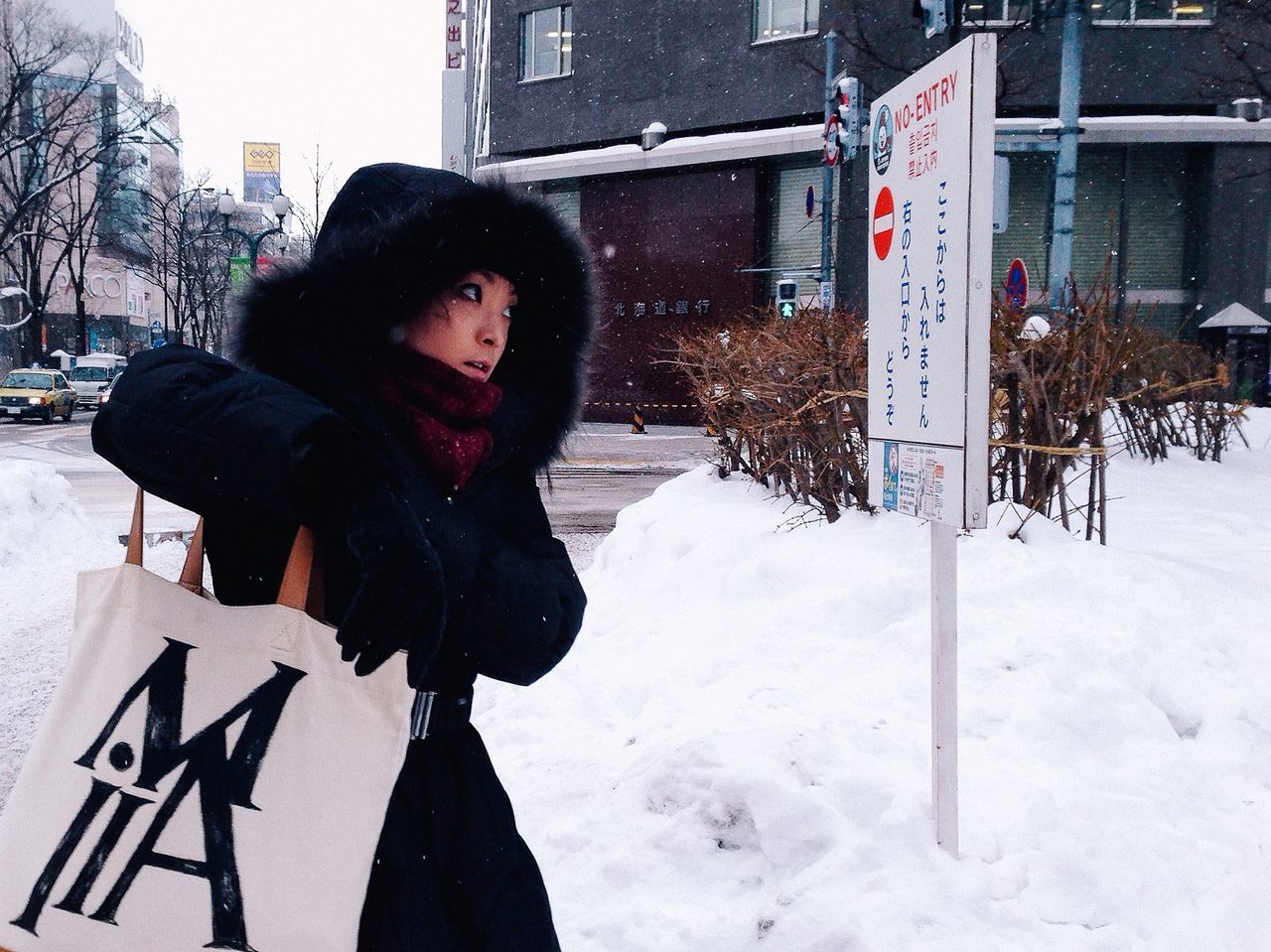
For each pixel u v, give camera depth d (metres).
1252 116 24.91
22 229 43.59
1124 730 3.46
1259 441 12.61
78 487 15.41
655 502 7.70
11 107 39.31
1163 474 9.29
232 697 1.44
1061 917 2.65
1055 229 13.88
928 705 3.68
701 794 3.22
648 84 28.94
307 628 1.47
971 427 2.60
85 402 42.03
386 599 1.28
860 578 4.87
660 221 29.17
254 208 89.81
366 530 1.29
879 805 3.05
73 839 1.41
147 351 1.48
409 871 1.59
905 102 2.98
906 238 2.99
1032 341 5.26
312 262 1.62
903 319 3.03
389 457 1.55
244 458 1.31
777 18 26.97
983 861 2.83
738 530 6.29
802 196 27.06
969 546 4.80
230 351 1.65
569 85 30.33
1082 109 25.25
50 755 1.45
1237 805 3.10
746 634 4.66
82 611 1.51
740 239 27.77
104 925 1.39
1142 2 24.72
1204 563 5.00
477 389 1.67
